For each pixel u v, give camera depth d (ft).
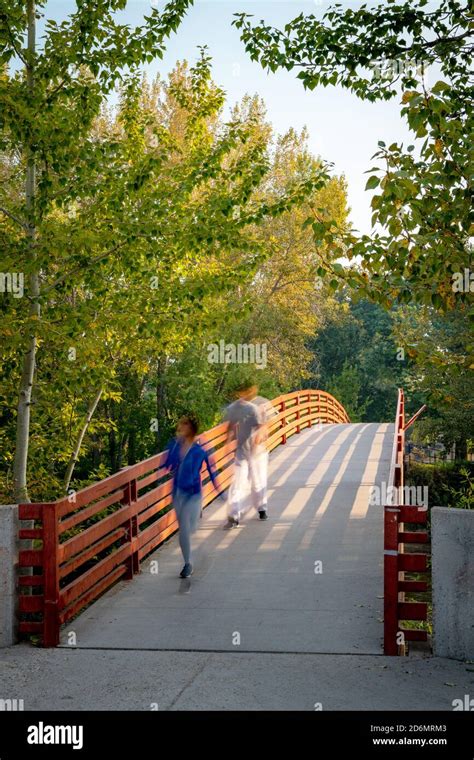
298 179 114.32
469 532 20.47
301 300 124.36
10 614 22.29
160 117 101.30
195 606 25.98
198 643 22.24
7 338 34.40
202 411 103.55
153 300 37.58
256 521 38.93
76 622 24.61
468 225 22.26
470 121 24.22
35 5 37.58
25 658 21.17
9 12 33.83
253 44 28.96
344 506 41.96
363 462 58.44
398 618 21.39
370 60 27.99
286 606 25.62
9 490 48.34
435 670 19.72
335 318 152.05
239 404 38.91
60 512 23.12
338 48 28.04
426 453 106.93
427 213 21.95
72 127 35.58
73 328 35.99
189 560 28.12
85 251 35.47
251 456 38.93
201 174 39.11
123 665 20.52
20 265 34.99
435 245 21.62
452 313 62.95
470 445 67.36
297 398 81.30
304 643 22.04
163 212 36.01
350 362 226.38
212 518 39.75
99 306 37.78
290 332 121.60
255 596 26.84
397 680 19.08
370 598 26.27
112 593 27.96
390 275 22.86
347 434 79.15
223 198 37.60
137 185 36.01
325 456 62.03
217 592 27.53
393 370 218.18
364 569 29.86
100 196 36.70
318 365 208.85
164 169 37.83
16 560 22.58
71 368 40.40
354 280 23.02
